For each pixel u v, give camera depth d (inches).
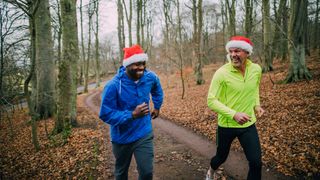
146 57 110.0
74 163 209.9
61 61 324.5
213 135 257.4
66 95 321.1
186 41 1029.2
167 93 719.1
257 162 109.3
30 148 293.4
